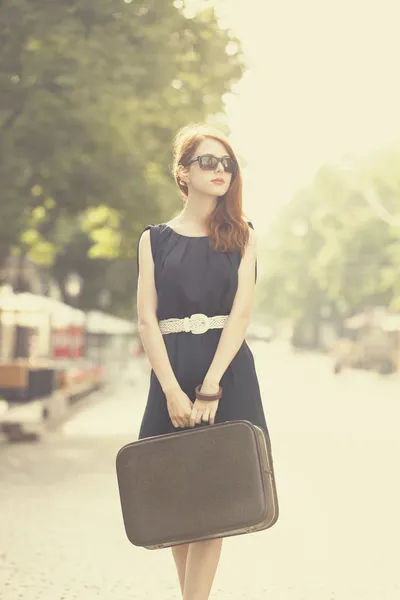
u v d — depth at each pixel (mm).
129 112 19641
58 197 21781
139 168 21453
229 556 8875
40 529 10078
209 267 4941
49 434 21859
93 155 20031
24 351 39812
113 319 53406
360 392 41344
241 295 4941
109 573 8039
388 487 13398
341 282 83438
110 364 59406
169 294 4949
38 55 19422
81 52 19422
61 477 14430
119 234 27766
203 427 4688
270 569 8289
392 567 8352
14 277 40219
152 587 7551
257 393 4973
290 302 126625
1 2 19703
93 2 19750
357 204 82625
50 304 32156
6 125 19906
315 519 10859
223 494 4641
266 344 162750
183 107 20391
